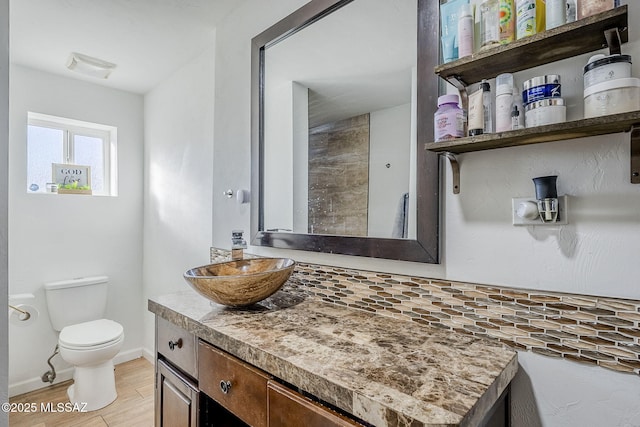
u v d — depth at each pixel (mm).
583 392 797
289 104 1503
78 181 2641
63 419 1979
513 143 860
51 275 2451
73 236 2561
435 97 1025
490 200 942
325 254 1362
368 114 1215
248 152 1754
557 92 771
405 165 1104
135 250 2889
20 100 2336
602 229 781
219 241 1972
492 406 708
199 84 2248
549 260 851
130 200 2859
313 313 1180
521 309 882
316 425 725
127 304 2836
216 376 997
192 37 2051
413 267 1100
